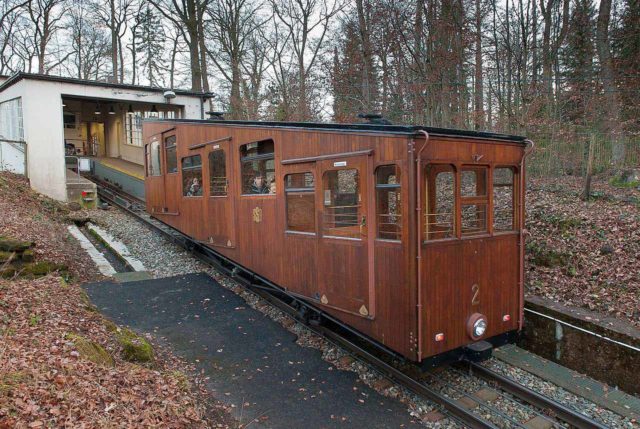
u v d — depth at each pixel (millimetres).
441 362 5660
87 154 29656
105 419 3877
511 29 20125
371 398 5746
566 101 16625
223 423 4965
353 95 20125
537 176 13016
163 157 12727
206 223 10523
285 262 7688
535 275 8742
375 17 17125
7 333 4793
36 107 16562
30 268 8734
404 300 5430
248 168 8797
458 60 16203
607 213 9539
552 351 7480
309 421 5199
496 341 6297
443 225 5711
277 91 24578
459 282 5738
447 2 15375
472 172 5949
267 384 5984
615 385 6594
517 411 5641
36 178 16609
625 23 18344
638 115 15789
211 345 7086
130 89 18672
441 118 16797
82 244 12516
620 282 7703
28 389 3879
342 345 6980
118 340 5996
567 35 18469
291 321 7977
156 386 4953
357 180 6059
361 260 6047
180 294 9320
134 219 16359
